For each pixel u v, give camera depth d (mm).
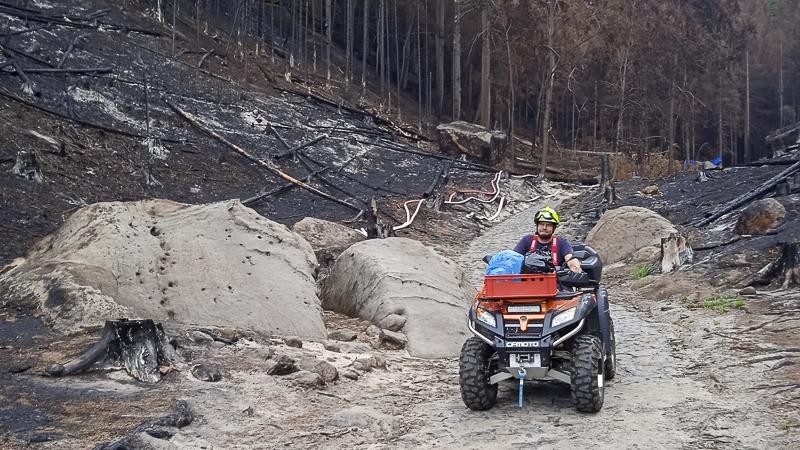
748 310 10539
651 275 14969
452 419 6969
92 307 8750
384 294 10719
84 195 15961
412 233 22672
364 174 27906
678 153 64125
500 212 28656
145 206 11141
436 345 9812
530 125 64000
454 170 33438
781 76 71375
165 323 9172
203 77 29938
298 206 21562
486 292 7109
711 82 56531
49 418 6234
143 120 22375
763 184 19891
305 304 10039
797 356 8062
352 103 38844
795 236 13633
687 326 10508
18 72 20250
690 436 6168
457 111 46094
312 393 7535
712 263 13828
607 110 54844
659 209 21422
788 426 6168
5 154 15789
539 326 6898
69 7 29500
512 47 46312
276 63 39875
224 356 8250
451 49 57312
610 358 8008
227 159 22625
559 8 43844
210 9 41688
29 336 8219
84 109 20766
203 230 10570
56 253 10008
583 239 21484
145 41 30453
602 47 47188
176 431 6188
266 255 10602
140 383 7207
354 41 56656
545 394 7668
